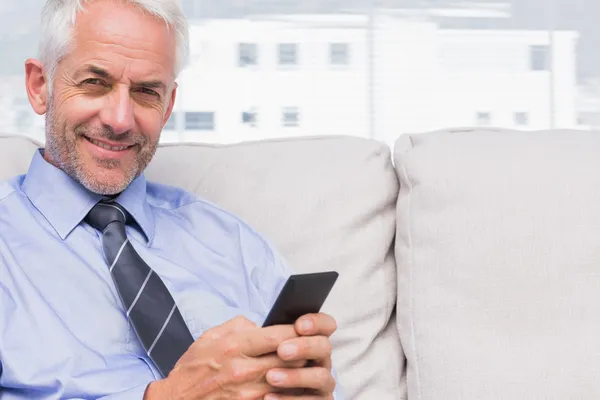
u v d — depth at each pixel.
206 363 1.01
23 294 1.20
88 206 1.31
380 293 1.46
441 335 1.35
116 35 1.26
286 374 0.98
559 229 1.37
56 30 1.27
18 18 2.09
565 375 1.31
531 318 1.34
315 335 0.99
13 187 1.34
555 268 1.35
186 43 1.39
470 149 1.46
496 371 1.31
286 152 1.53
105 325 1.24
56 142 1.29
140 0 1.29
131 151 1.31
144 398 1.08
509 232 1.37
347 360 1.41
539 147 1.45
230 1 2.17
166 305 1.24
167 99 1.36
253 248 1.44
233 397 1.00
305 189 1.48
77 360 1.18
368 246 1.47
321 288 0.94
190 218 1.46
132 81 1.28
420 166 1.45
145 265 1.27
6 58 2.09
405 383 1.44
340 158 1.52
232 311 1.36
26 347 1.17
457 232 1.39
